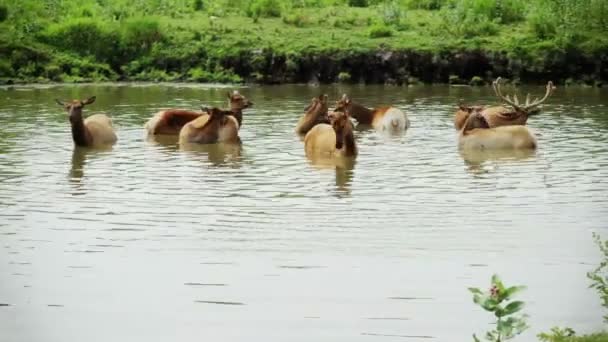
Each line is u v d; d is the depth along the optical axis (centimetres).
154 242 1769
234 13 5025
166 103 3622
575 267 1619
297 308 1453
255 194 2130
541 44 4431
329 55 4372
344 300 1482
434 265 1633
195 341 1344
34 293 1519
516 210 1984
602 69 4397
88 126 2753
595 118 3234
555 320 1398
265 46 4428
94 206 2023
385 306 1459
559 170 2372
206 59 4453
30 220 1919
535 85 4356
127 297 1499
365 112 3156
